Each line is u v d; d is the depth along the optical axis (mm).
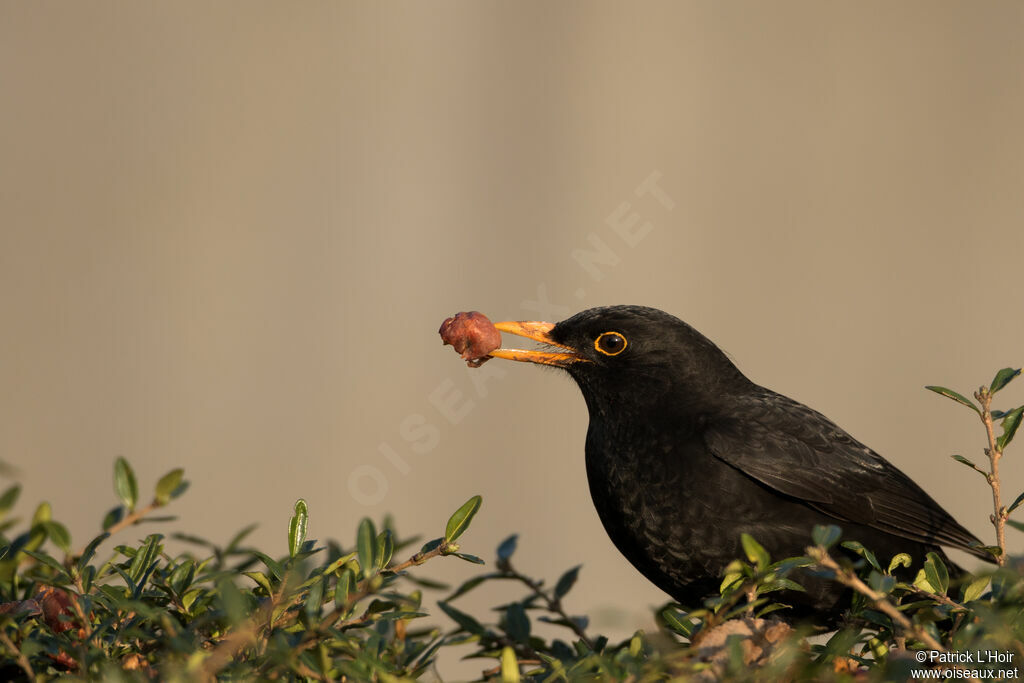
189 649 4105
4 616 4465
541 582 4633
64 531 4590
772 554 4695
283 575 4586
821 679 4434
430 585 4629
